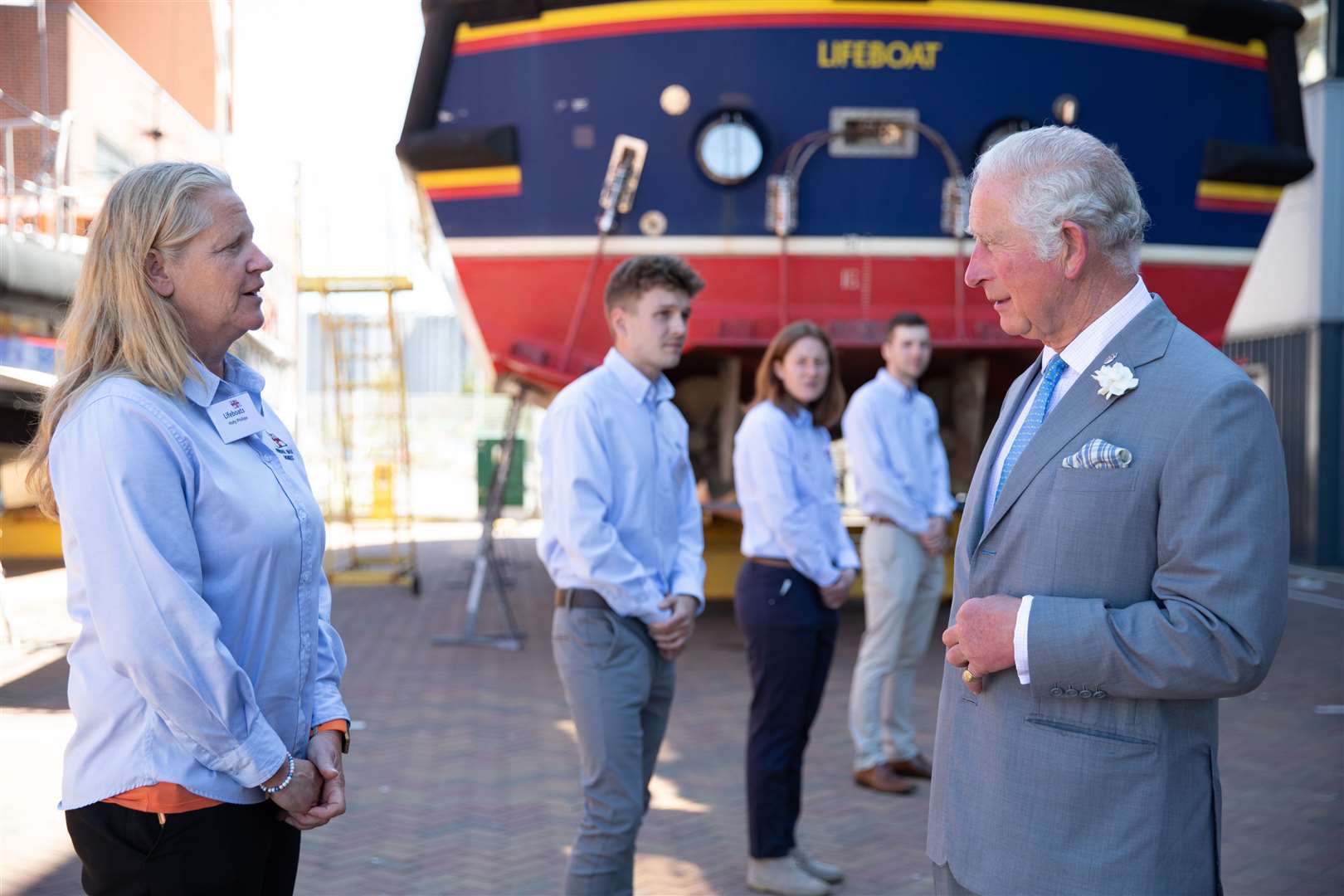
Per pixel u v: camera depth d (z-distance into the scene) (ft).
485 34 21.54
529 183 21.54
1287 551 5.66
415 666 24.64
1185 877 5.81
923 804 15.40
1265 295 44.88
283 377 68.80
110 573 5.79
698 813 15.11
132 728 6.02
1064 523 6.02
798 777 12.55
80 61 43.27
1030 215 6.07
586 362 21.75
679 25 21.18
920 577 16.19
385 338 35.86
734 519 24.40
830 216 21.61
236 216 6.45
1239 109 22.52
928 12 21.26
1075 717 5.95
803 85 21.33
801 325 13.11
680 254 21.54
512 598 35.17
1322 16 41.19
